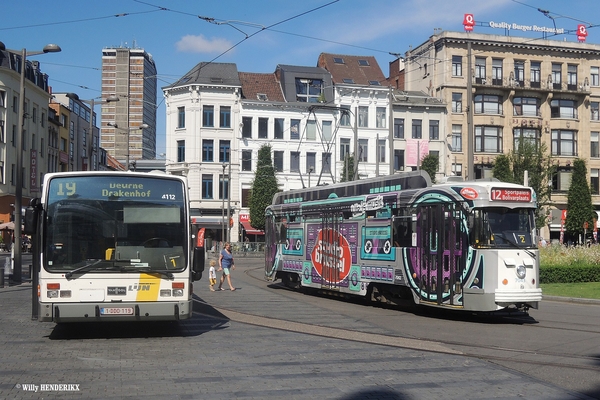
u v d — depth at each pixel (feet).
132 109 544.21
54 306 35.99
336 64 217.56
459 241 49.11
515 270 47.85
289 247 75.77
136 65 546.26
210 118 199.82
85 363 31.73
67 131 230.48
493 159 192.34
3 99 170.50
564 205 195.31
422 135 198.49
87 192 37.55
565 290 76.54
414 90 213.46
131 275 36.99
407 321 50.37
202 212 198.18
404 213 55.01
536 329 45.91
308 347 36.83
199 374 29.35
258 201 191.11
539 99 196.95
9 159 172.04
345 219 64.03
